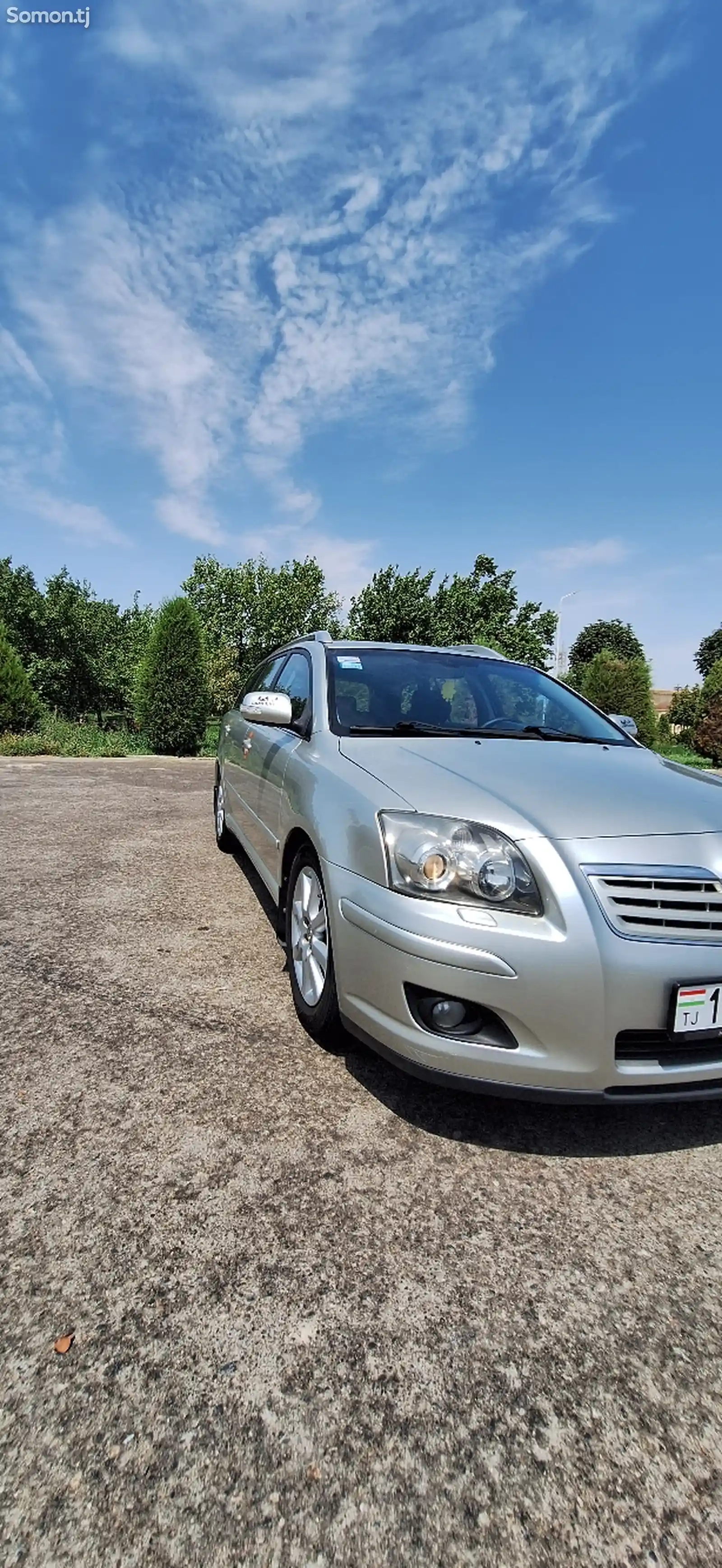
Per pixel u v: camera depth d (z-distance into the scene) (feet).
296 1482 3.68
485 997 5.85
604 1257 5.25
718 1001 5.98
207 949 10.90
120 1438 3.85
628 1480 3.76
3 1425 3.89
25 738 44.80
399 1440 3.91
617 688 92.27
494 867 6.02
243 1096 7.02
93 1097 6.91
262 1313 4.65
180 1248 5.13
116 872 15.29
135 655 75.10
